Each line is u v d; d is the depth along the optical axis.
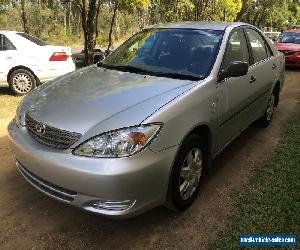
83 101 3.31
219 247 3.09
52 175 2.99
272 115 6.27
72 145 2.95
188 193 3.57
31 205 3.66
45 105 3.38
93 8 11.36
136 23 39.47
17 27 37.56
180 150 3.25
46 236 3.22
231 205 3.71
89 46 11.61
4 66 8.07
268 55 5.61
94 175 2.81
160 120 3.04
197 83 3.65
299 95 8.76
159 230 3.32
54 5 39.78
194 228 3.36
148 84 3.61
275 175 4.29
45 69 8.34
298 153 4.90
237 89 4.27
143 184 2.94
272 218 3.46
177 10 21.27
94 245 3.12
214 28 4.43
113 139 2.88
